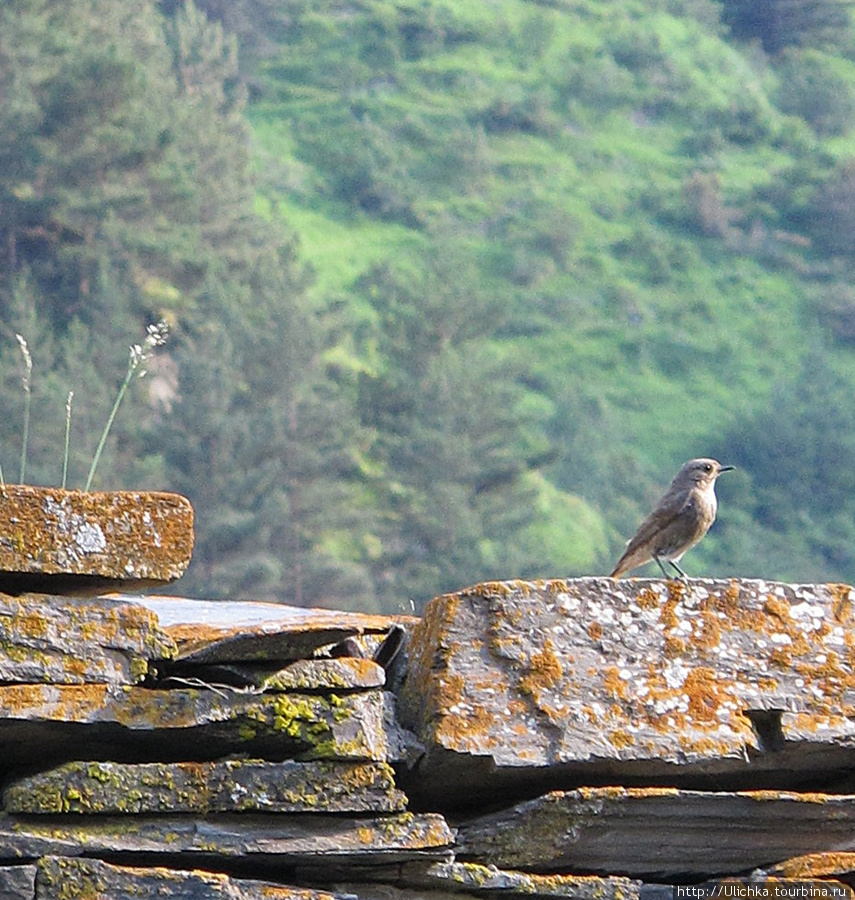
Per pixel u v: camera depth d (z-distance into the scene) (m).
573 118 130.00
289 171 114.25
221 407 58.72
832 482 89.75
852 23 145.00
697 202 118.56
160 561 5.27
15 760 5.28
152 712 5.18
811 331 107.62
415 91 128.62
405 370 69.88
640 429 95.06
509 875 5.33
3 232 66.06
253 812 5.20
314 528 58.44
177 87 84.38
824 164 126.88
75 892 5.00
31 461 52.25
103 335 61.91
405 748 5.34
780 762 5.52
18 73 66.81
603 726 5.38
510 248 111.06
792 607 5.59
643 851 5.46
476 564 61.09
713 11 145.00
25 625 5.13
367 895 5.28
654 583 5.53
